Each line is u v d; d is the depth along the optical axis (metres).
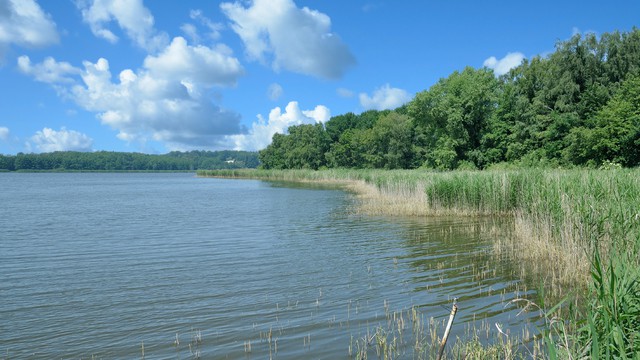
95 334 7.60
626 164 34.19
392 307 8.67
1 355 6.84
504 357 6.14
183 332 7.61
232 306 8.96
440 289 9.76
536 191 16.70
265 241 16.84
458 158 55.25
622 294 5.11
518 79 52.34
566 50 43.31
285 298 9.44
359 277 11.07
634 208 9.95
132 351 6.88
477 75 53.97
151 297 9.67
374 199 31.59
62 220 25.02
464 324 7.61
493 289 9.56
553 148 41.41
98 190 61.72
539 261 11.82
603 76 42.03
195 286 10.51
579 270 10.00
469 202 22.77
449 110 53.31
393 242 15.80
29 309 8.98
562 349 5.19
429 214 23.08
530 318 7.73
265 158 128.00
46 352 6.92
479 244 14.61
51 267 12.82
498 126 51.69
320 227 20.38
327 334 7.33
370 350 6.62
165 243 16.73
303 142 109.75
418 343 6.81
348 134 100.25
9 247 16.16
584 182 13.30
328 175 75.69
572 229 11.20
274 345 6.95
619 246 9.12
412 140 80.12
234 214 27.16
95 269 12.49
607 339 4.43
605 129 34.38
